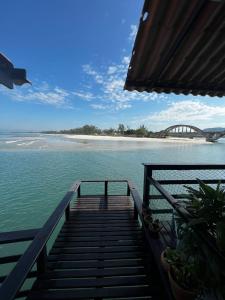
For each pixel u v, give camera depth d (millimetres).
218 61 2475
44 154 22328
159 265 2168
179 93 3533
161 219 3227
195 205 1613
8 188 10586
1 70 2094
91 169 15375
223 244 1243
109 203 5164
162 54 2295
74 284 2248
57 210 2984
